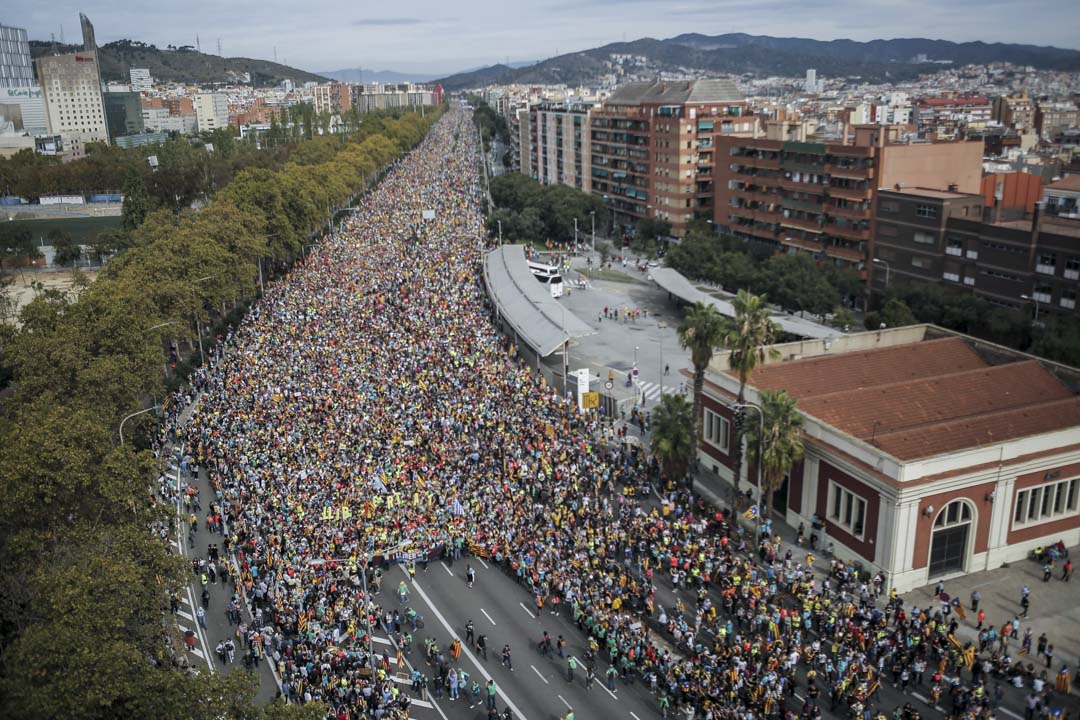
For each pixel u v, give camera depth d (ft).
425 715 164.66
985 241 393.91
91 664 126.62
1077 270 355.97
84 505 180.14
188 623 192.13
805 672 174.60
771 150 531.91
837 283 449.89
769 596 196.85
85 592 137.90
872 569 208.95
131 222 618.03
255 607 193.77
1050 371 264.72
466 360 341.82
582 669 178.40
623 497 243.81
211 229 412.98
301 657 171.94
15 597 162.71
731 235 562.66
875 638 178.60
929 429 222.07
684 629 184.75
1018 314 360.69
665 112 641.40
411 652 183.11
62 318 276.62
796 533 234.17
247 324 402.93
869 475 204.74
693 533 225.15
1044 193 421.59
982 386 254.88
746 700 161.79
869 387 249.75
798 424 217.56
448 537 220.84
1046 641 178.19
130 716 127.03
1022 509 215.72
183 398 312.71
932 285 405.39
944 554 209.56
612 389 346.33
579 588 198.39
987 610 196.24
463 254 544.62
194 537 224.74
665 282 480.23
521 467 250.57
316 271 499.92
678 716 163.32
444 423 278.46
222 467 251.39
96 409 238.89
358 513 224.33
